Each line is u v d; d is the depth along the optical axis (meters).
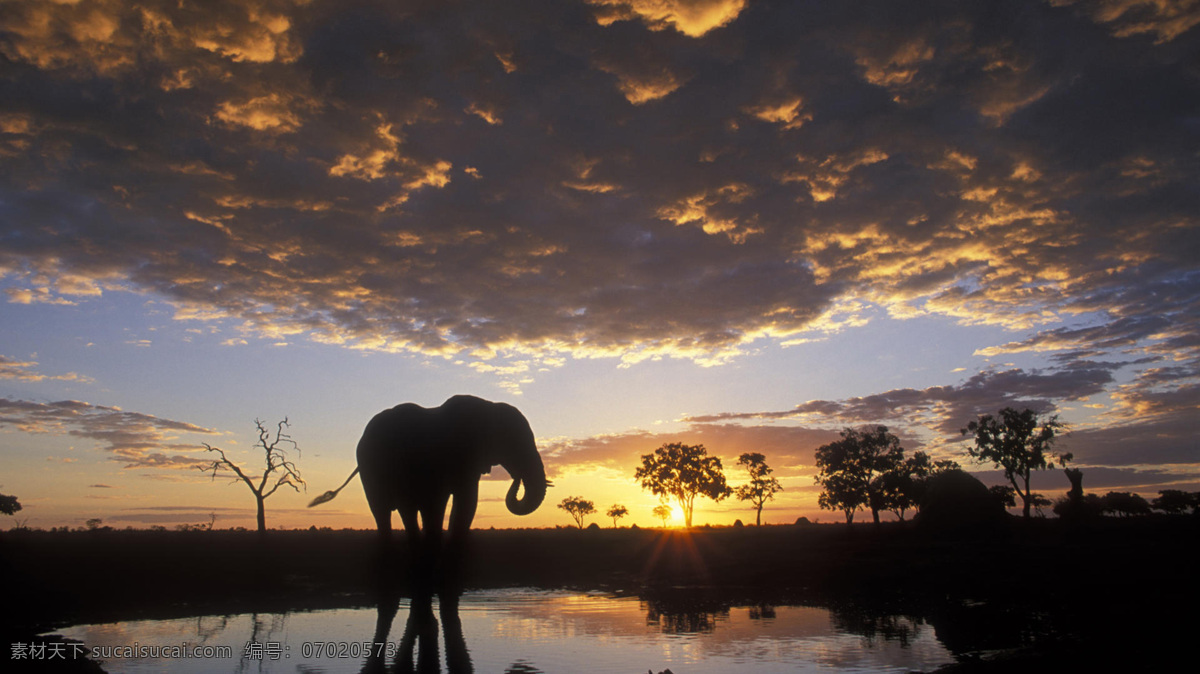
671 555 23.89
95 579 15.20
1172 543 22.88
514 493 15.82
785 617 11.84
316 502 15.23
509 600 14.31
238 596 14.49
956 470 36.12
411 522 14.09
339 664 8.14
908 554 22.78
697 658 8.35
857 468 48.53
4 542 17.94
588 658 8.34
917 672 7.54
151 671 7.89
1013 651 8.54
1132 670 7.38
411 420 14.36
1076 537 28.50
